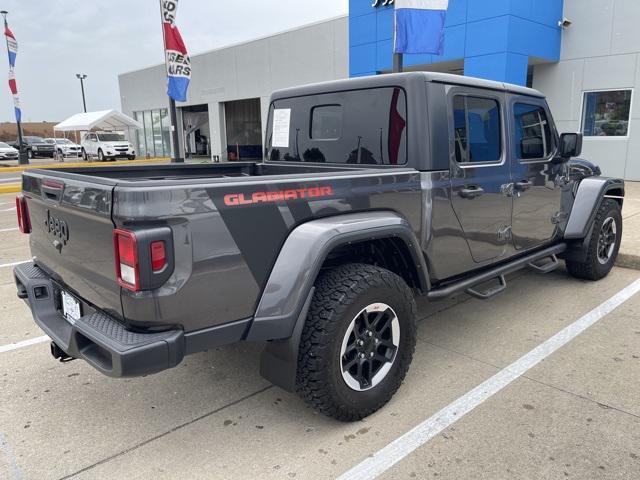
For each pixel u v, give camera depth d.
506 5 12.23
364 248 3.20
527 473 2.44
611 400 3.08
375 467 2.50
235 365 3.65
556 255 5.30
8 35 25.08
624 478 2.41
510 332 4.14
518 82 12.85
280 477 2.44
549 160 4.37
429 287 3.27
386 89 3.34
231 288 2.38
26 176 3.09
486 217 3.69
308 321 2.63
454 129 3.37
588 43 13.03
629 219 7.86
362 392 2.81
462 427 2.82
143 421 2.95
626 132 12.74
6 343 4.03
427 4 7.00
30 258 6.70
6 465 2.56
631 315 4.45
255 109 30.09
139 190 2.07
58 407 3.10
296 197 2.58
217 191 2.28
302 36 22.20
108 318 2.39
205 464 2.55
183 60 13.53
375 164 3.45
